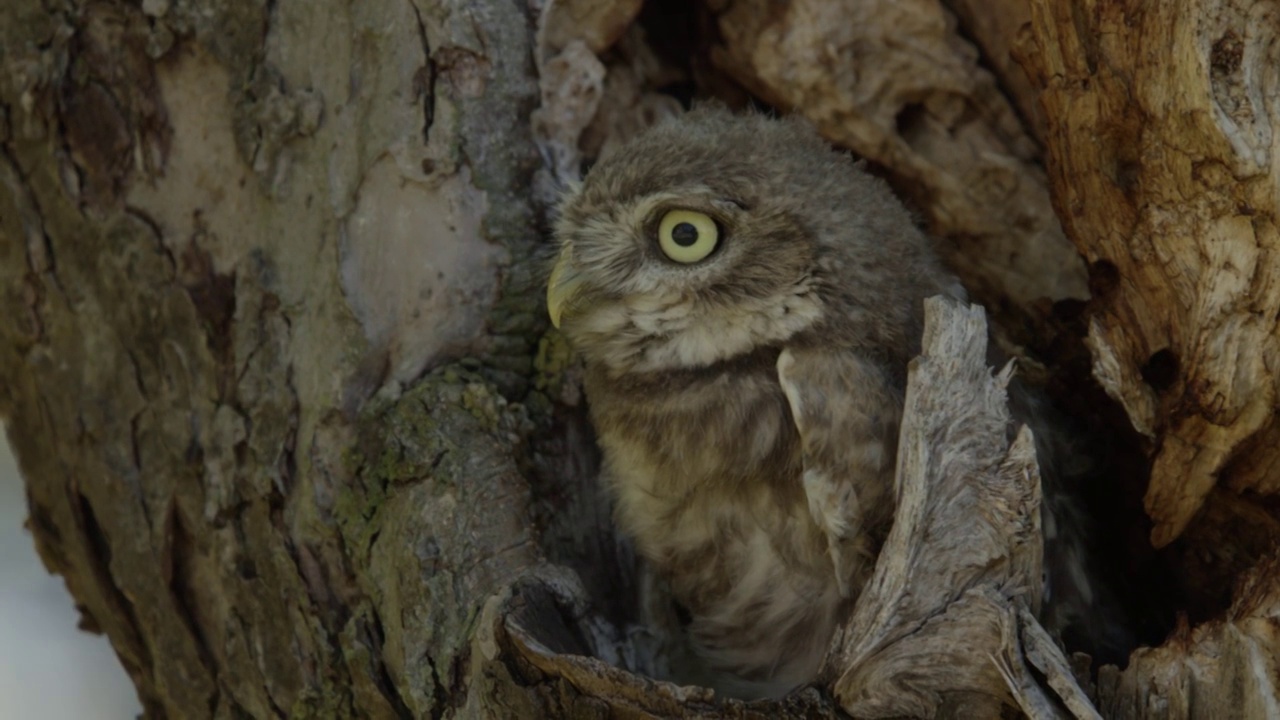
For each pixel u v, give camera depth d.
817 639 6.66
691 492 6.64
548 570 6.07
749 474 6.45
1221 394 6.00
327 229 6.93
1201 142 5.78
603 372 6.86
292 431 6.90
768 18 8.23
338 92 6.96
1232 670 5.43
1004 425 5.61
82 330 7.48
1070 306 8.11
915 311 6.59
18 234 7.54
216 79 7.12
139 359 7.34
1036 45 6.43
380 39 6.91
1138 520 7.53
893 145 8.41
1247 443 6.14
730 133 6.71
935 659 5.43
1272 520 6.46
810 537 6.40
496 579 6.12
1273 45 5.69
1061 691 5.24
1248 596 5.64
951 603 5.45
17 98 7.35
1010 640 5.28
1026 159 8.45
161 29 7.09
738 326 6.49
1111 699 5.70
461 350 7.00
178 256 7.21
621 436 6.81
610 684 5.30
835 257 6.40
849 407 6.11
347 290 6.86
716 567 6.83
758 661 6.95
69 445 7.59
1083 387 7.80
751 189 6.41
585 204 6.77
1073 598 6.78
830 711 5.40
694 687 5.29
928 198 8.54
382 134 6.90
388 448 6.64
